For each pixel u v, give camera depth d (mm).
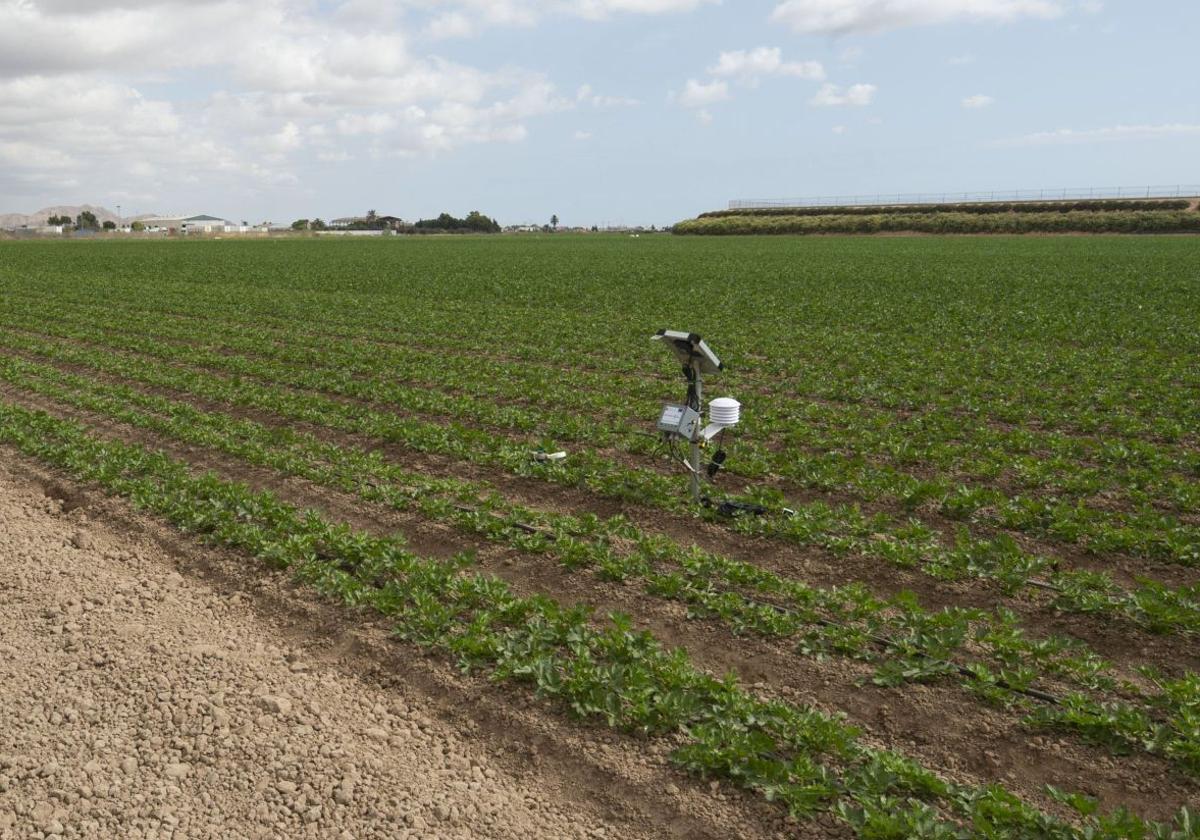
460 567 9719
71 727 6738
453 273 53031
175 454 14609
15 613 8602
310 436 14938
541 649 7723
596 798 6164
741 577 9117
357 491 12336
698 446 11234
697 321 29312
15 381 20016
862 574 9602
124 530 11102
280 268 58844
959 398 17109
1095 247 72188
